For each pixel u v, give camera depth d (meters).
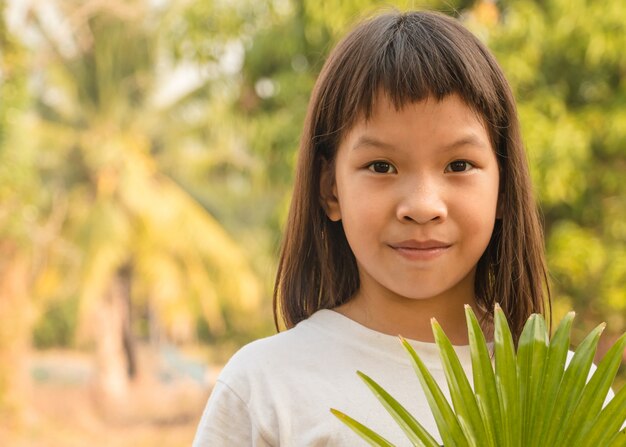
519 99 5.58
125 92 12.80
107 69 12.62
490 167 1.18
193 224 12.82
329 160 1.29
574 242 5.62
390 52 1.17
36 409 13.64
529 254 1.30
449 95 1.14
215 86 12.23
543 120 5.49
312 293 1.37
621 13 5.50
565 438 0.96
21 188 9.92
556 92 5.71
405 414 0.95
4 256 11.23
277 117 6.27
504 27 5.59
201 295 12.94
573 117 5.68
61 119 12.80
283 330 1.44
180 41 6.63
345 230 1.20
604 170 5.77
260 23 6.45
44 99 12.70
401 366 1.23
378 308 1.26
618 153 5.79
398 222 1.14
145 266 12.70
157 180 12.94
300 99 6.23
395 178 1.14
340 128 1.20
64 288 12.70
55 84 12.44
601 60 5.76
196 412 14.16
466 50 1.19
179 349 15.31
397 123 1.13
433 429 1.20
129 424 13.85
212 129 11.98
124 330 14.67
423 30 1.20
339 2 5.61
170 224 12.70
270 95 6.62
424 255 1.14
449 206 1.14
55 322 16.56
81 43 12.54
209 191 13.44
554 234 5.73
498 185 1.23
